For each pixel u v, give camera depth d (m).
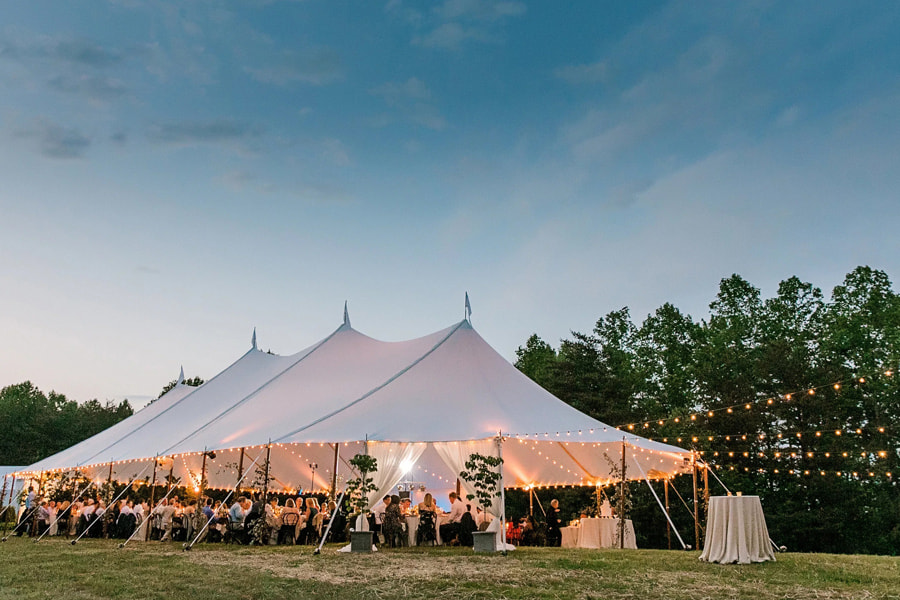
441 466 20.38
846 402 27.34
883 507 25.31
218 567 10.14
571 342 34.06
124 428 19.89
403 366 15.56
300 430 13.61
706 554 10.12
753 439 27.31
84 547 14.27
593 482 19.09
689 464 16.44
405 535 14.34
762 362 28.89
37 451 51.94
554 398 15.88
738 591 7.48
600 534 15.53
